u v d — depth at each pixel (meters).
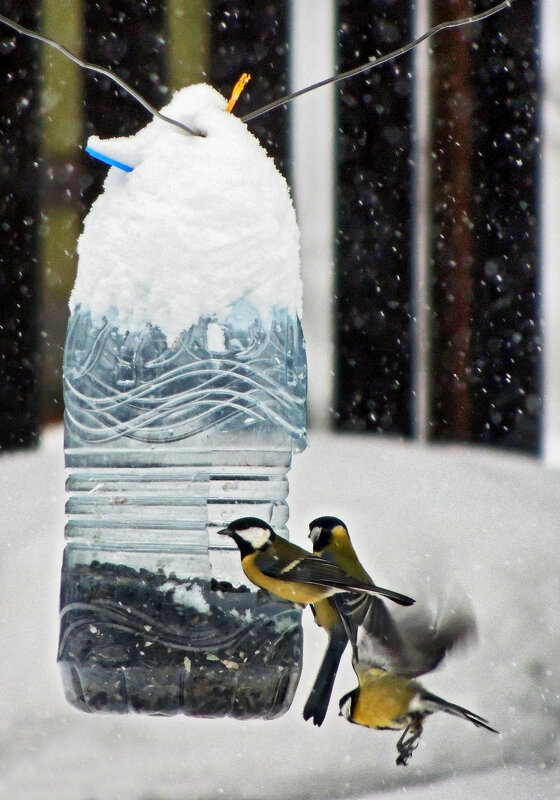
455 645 7.53
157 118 7.98
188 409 7.90
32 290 18.20
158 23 19.02
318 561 7.41
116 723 8.94
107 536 7.86
